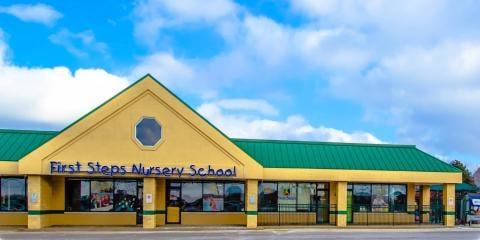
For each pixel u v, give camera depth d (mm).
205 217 29609
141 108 27375
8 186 27672
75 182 28438
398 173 30188
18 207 27609
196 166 27531
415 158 31609
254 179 28031
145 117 27359
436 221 32219
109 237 23031
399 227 29375
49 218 27391
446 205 30906
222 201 29953
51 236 23312
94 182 28641
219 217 29766
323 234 25172
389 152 31797
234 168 27875
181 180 29516
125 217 28781
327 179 29250
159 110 27562
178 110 27672
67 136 26438
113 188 28859
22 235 23688
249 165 28047
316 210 31000
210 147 27844
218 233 25266
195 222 29469
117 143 26938
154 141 27344
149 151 27203
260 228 27734
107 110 26984
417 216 32188
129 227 27422
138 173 26859
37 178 25953
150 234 24516
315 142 31578
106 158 26719
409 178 30297
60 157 26281
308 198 31047
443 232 27219
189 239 22344
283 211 30656
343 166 29734
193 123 27750
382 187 32031
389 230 27984
